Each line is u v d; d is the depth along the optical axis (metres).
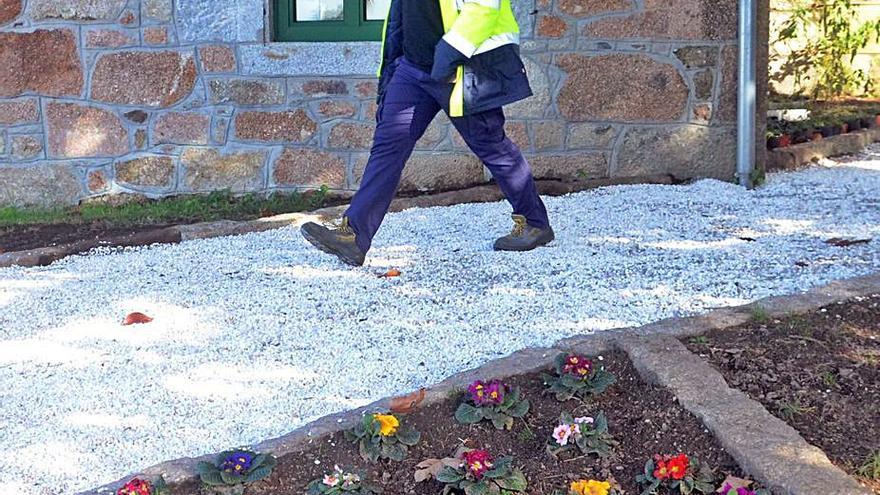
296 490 2.94
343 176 6.79
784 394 3.28
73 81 6.65
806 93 10.81
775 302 4.04
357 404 3.45
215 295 4.65
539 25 6.71
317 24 6.83
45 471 3.08
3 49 6.55
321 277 4.89
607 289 4.50
